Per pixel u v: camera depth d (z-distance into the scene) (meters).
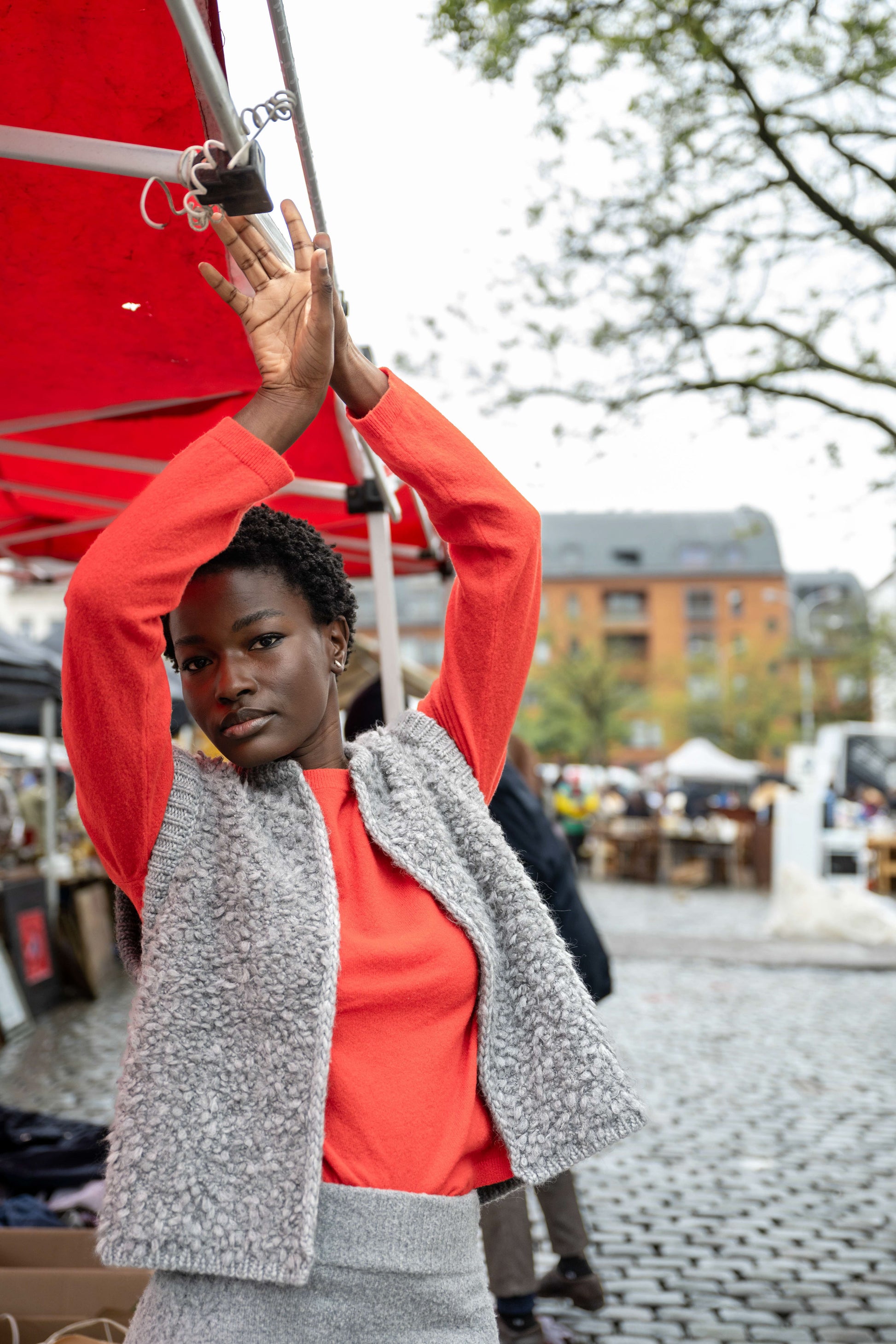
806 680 50.81
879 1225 4.14
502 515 1.22
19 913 8.01
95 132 1.53
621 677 56.12
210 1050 1.02
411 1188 1.04
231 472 1.05
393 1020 1.06
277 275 1.11
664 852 19.36
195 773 1.13
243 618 1.11
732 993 8.74
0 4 1.29
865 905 11.61
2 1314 2.13
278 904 1.05
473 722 1.25
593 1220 4.17
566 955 1.17
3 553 4.23
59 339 2.00
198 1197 0.99
